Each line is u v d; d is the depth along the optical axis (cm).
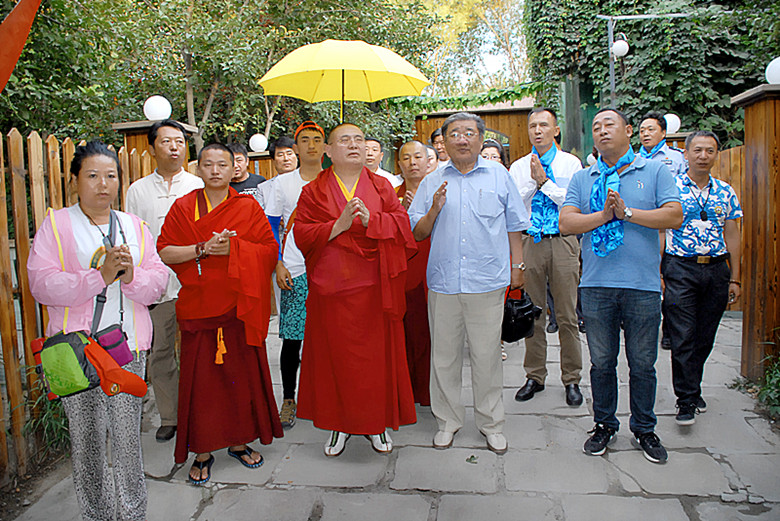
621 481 275
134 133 462
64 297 207
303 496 271
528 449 311
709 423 335
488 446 315
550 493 267
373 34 958
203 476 286
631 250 283
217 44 748
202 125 787
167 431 338
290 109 916
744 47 883
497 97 1038
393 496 269
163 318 329
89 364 198
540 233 370
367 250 291
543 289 378
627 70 945
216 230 285
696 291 328
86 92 550
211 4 798
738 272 339
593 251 290
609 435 305
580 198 307
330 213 295
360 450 319
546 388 402
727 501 256
